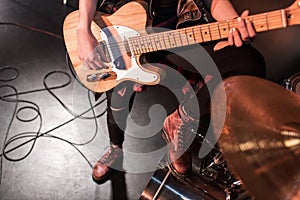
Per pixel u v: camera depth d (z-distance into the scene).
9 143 2.12
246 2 2.01
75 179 2.01
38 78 2.46
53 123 2.23
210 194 1.75
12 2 2.90
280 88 1.07
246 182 0.90
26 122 2.22
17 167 2.03
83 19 1.61
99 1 1.67
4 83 2.41
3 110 2.27
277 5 1.97
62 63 2.55
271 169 0.91
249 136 0.96
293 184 0.88
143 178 2.04
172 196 1.76
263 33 2.10
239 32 1.39
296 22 1.29
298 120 0.98
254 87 1.06
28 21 2.79
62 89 2.41
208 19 1.72
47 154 2.09
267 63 2.17
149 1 1.58
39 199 1.93
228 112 1.02
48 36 2.71
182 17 1.59
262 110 1.00
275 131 0.96
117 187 2.00
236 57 1.63
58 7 2.92
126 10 1.61
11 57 2.56
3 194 1.93
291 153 0.92
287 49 2.14
